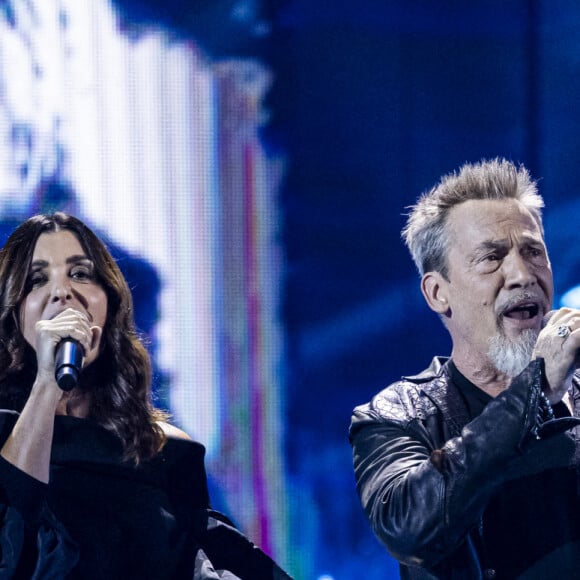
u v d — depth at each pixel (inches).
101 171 797.9
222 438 822.5
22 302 310.3
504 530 275.4
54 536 278.4
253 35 829.8
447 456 260.1
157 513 309.4
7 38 780.6
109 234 799.7
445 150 856.9
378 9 847.7
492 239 291.9
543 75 848.9
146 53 806.5
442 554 265.6
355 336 849.5
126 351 327.0
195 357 816.3
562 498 276.7
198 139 816.3
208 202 818.8
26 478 275.6
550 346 260.5
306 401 839.7
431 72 855.7
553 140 850.1
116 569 294.8
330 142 848.9
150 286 808.3
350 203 850.8
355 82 850.8
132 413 320.5
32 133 784.9
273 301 832.3
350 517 835.4
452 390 297.7
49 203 785.6
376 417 295.0
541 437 262.5
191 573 310.3
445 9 850.1
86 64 794.8
